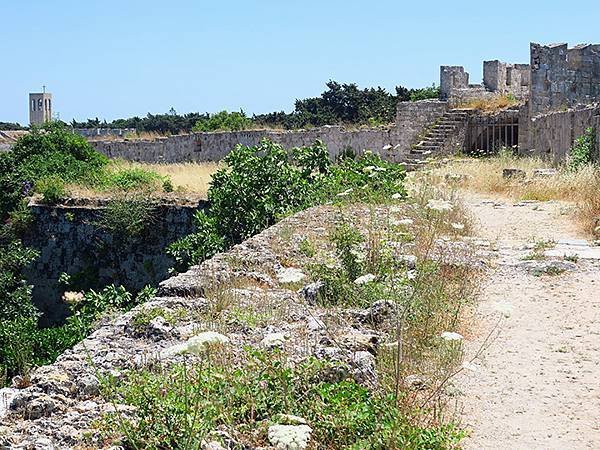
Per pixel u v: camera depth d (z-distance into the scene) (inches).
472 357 305.0
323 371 239.6
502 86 1525.6
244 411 212.8
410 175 910.4
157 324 281.4
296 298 337.7
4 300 705.6
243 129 1620.3
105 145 1541.6
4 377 453.4
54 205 978.7
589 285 415.5
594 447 233.5
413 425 221.3
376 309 310.8
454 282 408.5
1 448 191.5
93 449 193.6
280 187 748.6
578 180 767.1
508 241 542.3
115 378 231.5
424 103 1406.3
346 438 209.9
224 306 316.2
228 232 749.3
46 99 3484.3
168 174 1152.2
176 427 195.5
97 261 960.9
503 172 892.6
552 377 287.6
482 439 238.4
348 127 1477.6
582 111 924.0
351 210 548.1
